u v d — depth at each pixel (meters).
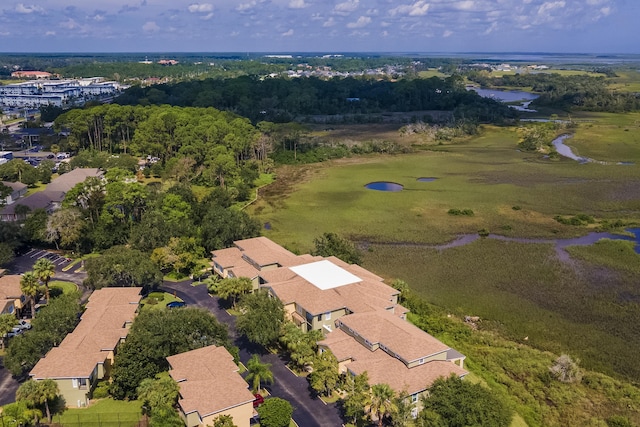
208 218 116.31
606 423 62.69
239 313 86.25
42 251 114.56
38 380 61.94
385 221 140.62
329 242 107.00
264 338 73.38
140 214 124.62
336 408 64.19
